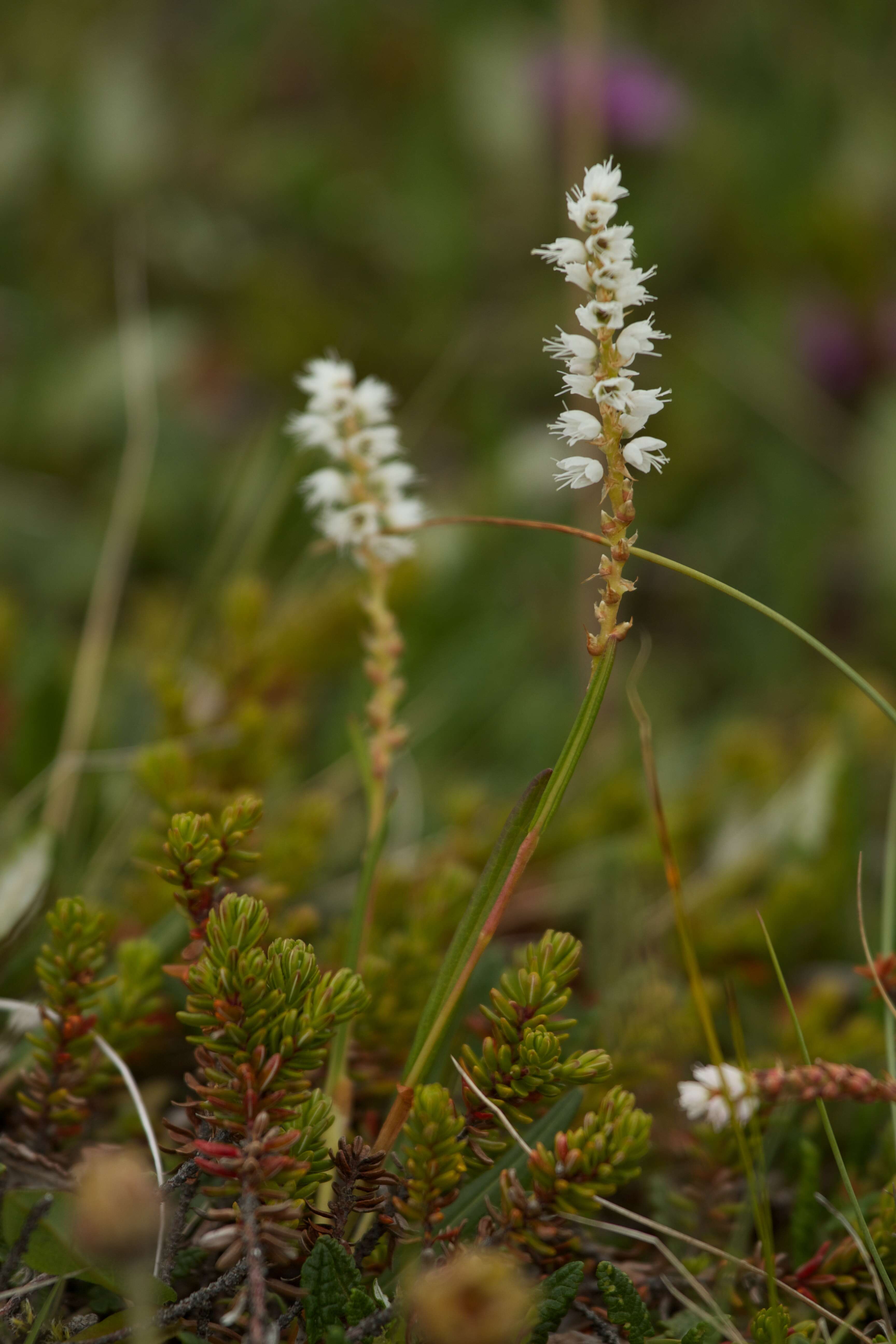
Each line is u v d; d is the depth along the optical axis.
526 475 0.73
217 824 0.41
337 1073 0.37
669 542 0.83
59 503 0.81
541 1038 0.35
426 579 0.54
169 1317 0.35
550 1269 0.36
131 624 0.69
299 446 0.39
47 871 0.40
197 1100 0.39
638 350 0.34
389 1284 0.36
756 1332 0.35
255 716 0.44
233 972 0.35
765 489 0.84
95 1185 0.33
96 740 0.49
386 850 0.49
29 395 0.86
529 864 0.47
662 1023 0.40
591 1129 0.35
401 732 0.38
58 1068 0.37
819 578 0.81
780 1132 0.39
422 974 0.39
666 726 0.67
